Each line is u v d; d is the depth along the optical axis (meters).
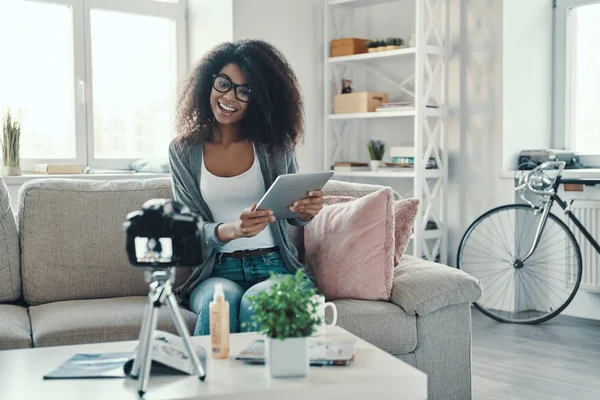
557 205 4.25
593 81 4.38
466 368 2.40
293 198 2.21
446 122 4.45
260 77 2.51
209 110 2.55
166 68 4.71
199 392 1.45
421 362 2.33
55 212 2.52
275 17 4.64
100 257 2.53
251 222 2.18
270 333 1.54
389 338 2.28
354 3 4.82
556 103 4.52
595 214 4.07
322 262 2.50
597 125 4.37
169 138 4.75
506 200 4.28
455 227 4.52
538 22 4.43
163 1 4.63
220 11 4.48
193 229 1.48
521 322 4.03
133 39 4.57
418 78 4.24
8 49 4.16
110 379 1.54
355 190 2.88
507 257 4.32
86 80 4.37
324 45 4.87
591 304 4.17
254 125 2.54
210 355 1.71
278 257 2.49
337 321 2.23
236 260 2.44
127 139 4.59
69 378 1.54
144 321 1.50
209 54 2.56
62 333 2.08
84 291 2.51
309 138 4.88
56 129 4.32
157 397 1.42
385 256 2.41
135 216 1.49
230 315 2.17
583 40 4.42
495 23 4.26
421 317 2.33
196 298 2.28
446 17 4.39
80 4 4.32
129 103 4.58
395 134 4.86
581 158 4.38
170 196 2.66
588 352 3.47
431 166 4.41
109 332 2.12
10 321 2.17
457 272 2.43
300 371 1.55
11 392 1.46
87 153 4.40
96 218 2.55
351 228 2.46
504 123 4.27
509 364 3.27
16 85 4.20
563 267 4.24
